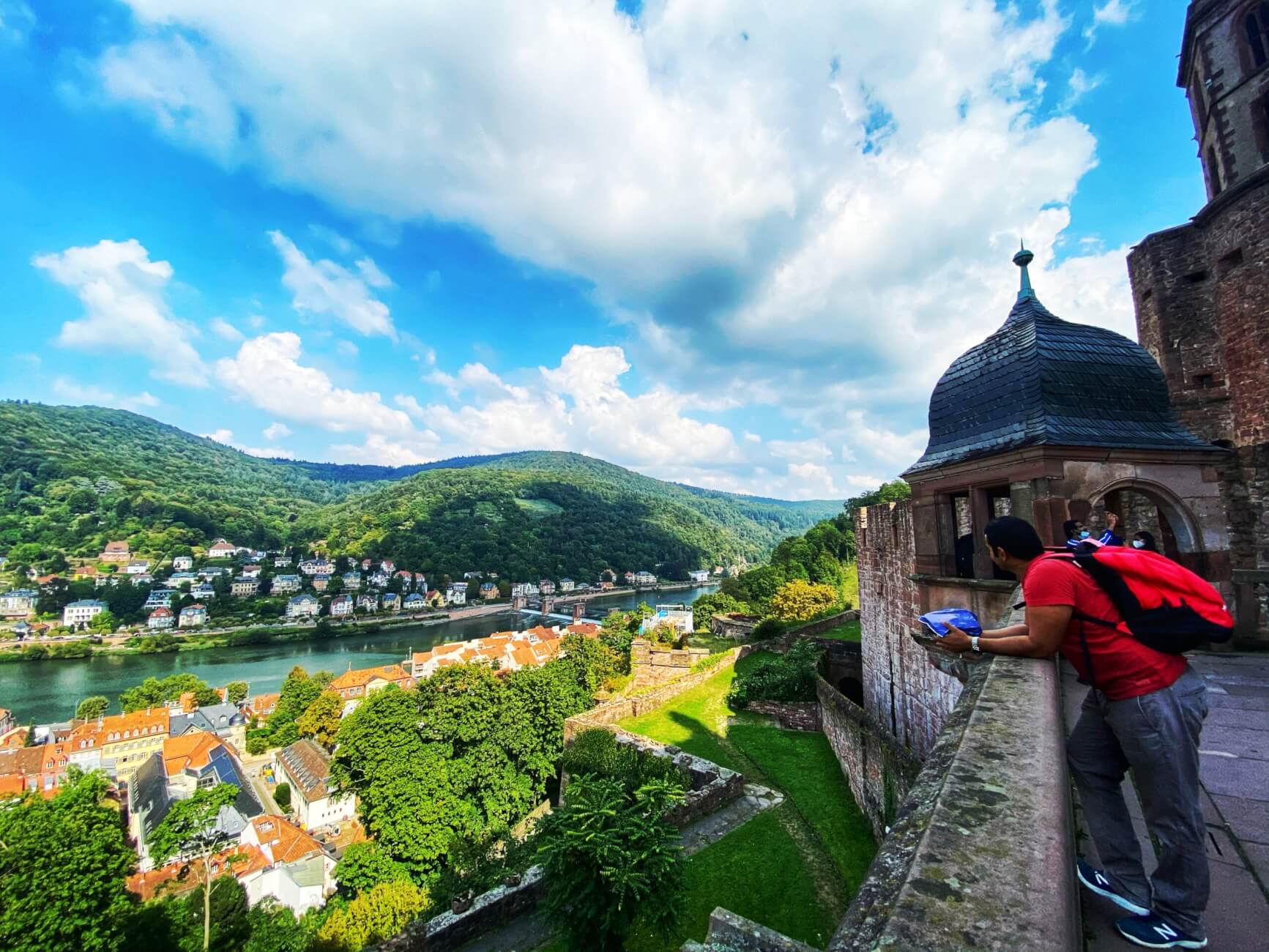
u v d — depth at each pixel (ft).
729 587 389.60
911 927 5.11
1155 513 51.49
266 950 93.15
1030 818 6.79
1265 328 48.85
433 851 96.37
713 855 53.83
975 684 12.21
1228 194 51.01
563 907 39.27
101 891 87.35
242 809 196.95
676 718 94.73
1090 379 38.17
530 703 113.09
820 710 85.51
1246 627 33.99
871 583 69.77
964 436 43.52
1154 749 9.61
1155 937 9.23
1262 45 50.60
